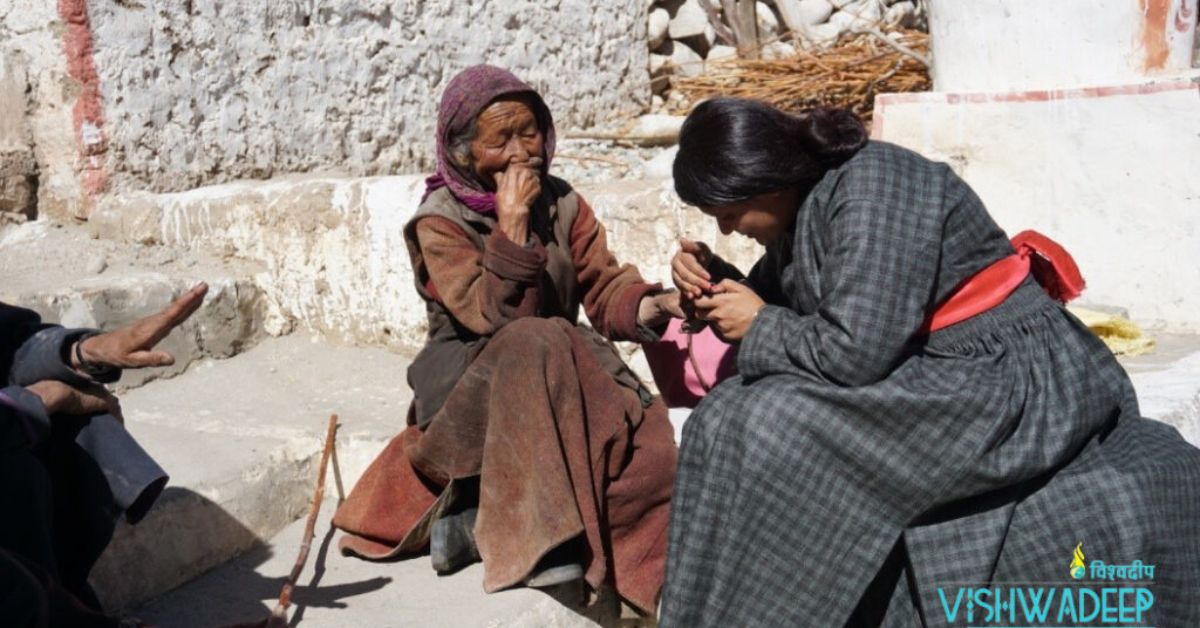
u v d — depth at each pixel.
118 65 4.52
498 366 2.89
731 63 7.19
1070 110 4.26
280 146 5.10
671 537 2.59
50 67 4.46
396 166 5.64
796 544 2.46
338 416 3.81
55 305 3.85
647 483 2.97
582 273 3.24
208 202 4.51
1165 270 4.20
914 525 2.46
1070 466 2.50
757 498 2.46
